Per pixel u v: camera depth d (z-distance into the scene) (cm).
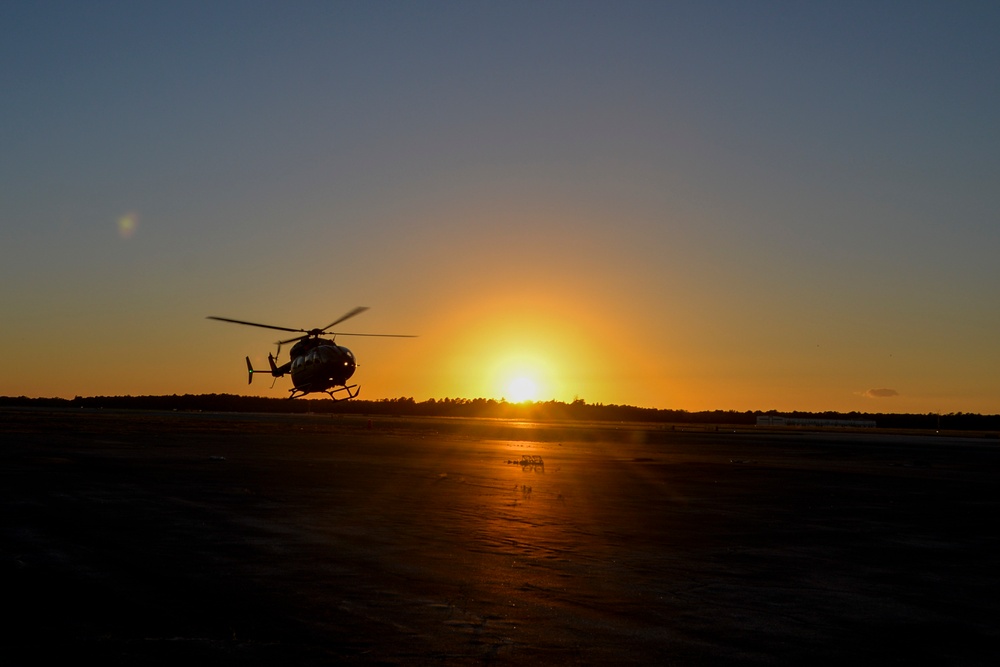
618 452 5297
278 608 1133
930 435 12038
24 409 14488
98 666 882
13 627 1024
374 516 2020
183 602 1155
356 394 7050
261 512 2036
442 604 1183
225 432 6606
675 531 1936
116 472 2962
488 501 2403
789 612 1190
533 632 1055
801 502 2620
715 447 6394
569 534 1845
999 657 995
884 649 1016
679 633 1068
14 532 1677
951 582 1427
